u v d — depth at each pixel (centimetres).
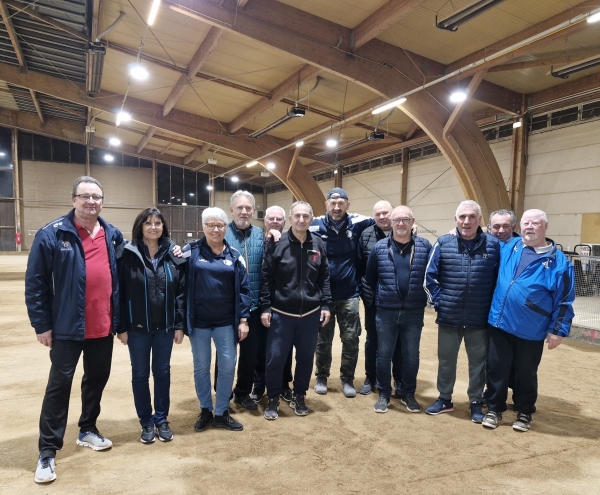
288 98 984
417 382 345
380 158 1375
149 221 221
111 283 213
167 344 234
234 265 246
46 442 200
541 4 566
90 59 812
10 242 1725
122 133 1644
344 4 632
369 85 730
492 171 862
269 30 647
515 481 201
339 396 309
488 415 261
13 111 1641
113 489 188
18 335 473
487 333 268
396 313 276
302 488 191
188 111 1201
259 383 299
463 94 744
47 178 1780
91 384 221
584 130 806
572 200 828
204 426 248
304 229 262
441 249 273
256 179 2155
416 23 652
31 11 748
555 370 380
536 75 794
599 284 638
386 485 195
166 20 723
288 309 263
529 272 248
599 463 219
